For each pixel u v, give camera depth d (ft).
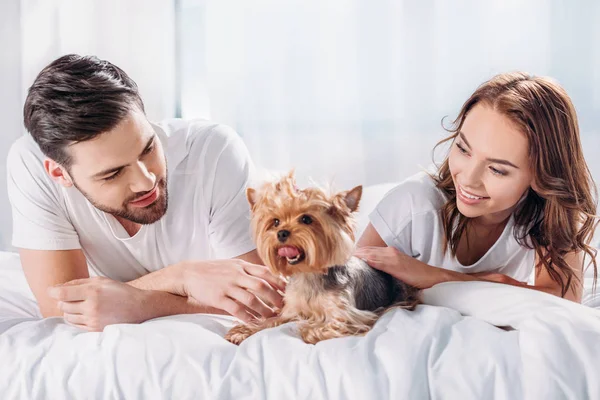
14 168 5.67
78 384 4.23
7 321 5.18
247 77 11.26
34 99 4.83
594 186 5.76
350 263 4.71
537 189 5.09
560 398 3.72
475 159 4.91
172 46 11.23
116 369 4.25
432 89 10.63
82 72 4.79
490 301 4.59
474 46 10.39
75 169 4.89
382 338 4.17
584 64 9.88
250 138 11.34
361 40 10.81
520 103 4.81
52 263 5.55
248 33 11.18
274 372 4.07
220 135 6.10
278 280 5.07
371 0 10.73
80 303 4.97
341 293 4.47
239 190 5.90
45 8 10.79
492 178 4.92
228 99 11.34
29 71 10.81
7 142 10.93
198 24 11.30
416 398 3.83
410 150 10.76
